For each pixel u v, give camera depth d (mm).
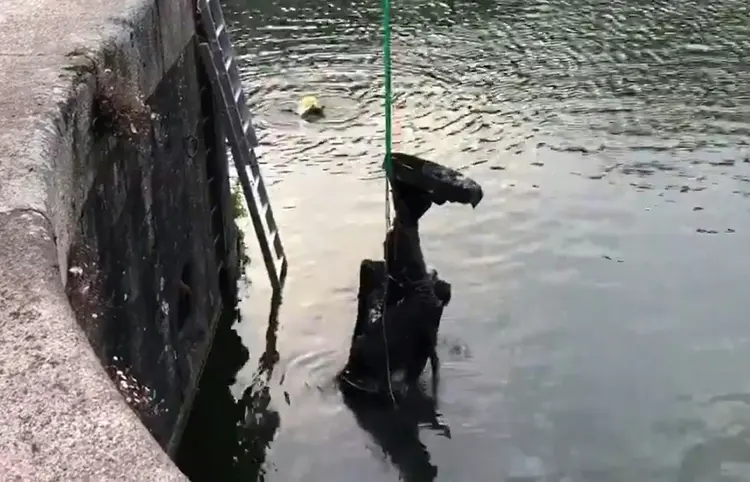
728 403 8836
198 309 9078
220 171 9836
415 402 8828
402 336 8750
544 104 16109
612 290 10758
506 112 15852
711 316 10250
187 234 8555
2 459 2842
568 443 8336
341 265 11477
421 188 7965
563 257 11477
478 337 9867
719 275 11039
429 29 19875
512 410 8742
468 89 16844
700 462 8086
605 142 14625
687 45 18703
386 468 8117
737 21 19922
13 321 3482
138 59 6859
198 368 9078
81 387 3133
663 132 14930
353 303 10664
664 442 8336
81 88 5656
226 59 9578
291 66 18047
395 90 16875
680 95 16344
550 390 9023
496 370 9305
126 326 6484
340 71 17766
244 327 10211
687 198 12891
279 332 10133
